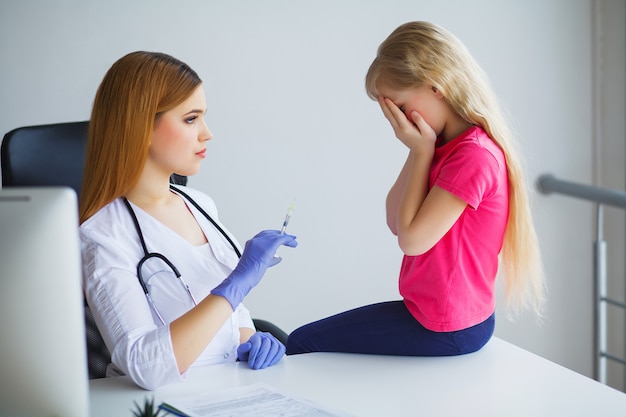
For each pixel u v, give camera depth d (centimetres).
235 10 267
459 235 149
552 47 305
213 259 172
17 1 246
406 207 152
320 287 291
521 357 155
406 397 136
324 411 128
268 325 202
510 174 154
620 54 305
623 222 314
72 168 197
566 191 297
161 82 157
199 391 141
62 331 111
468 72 153
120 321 147
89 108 257
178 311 161
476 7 294
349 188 288
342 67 281
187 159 161
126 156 158
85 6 252
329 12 277
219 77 268
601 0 307
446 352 155
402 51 152
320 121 281
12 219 108
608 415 129
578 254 320
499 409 131
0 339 111
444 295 150
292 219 283
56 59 252
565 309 322
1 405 114
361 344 158
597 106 312
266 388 139
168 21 261
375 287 298
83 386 114
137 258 160
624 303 293
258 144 276
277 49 273
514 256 157
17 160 192
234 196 276
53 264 109
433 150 153
